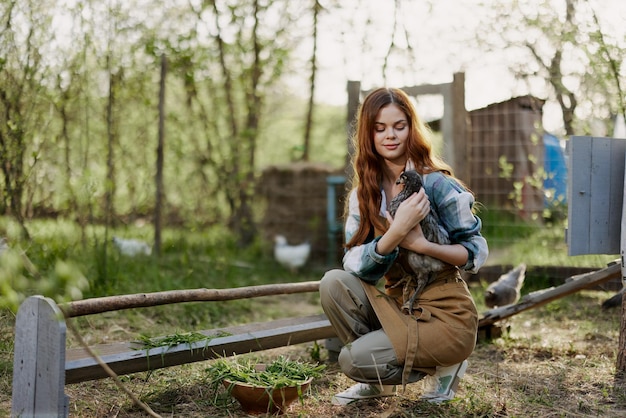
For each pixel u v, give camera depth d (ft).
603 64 19.69
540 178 24.54
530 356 13.80
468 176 21.53
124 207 24.94
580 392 11.11
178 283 19.77
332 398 10.28
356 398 10.07
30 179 17.80
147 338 10.11
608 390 11.17
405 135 9.55
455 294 9.48
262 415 9.59
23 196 17.79
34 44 16.92
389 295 9.90
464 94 21.49
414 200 8.94
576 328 16.75
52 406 8.13
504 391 11.08
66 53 18.22
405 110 9.59
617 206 13.53
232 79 27.02
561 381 11.72
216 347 10.25
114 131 22.97
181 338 10.06
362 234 9.82
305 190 27.73
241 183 27.76
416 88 22.22
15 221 15.88
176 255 24.52
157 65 24.17
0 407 9.71
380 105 9.55
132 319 16.35
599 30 19.31
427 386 10.30
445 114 21.56
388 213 9.29
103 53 20.61
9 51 16.40
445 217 9.46
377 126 9.60
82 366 8.62
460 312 9.43
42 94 17.53
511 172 25.35
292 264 25.61
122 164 23.71
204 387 11.00
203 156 26.50
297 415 9.64
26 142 16.98
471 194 9.58
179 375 11.70
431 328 9.27
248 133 26.91
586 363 12.98
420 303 9.56
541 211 24.61
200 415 9.66
